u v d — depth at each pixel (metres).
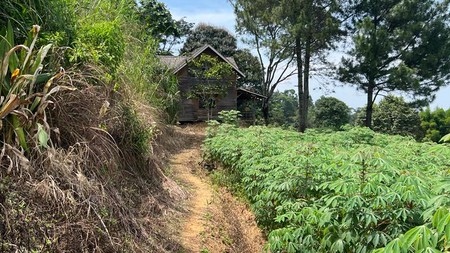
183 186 6.21
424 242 1.73
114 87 4.28
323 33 18.08
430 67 17.84
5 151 2.69
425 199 2.67
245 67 26.73
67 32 3.84
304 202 4.03
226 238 4.46
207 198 5.86
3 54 2.79
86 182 3.10
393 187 2.91
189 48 29.89
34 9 3.52
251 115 23.22
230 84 20.25
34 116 2.92
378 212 2.99
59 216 2.69
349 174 3.19
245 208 6.09
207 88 19.28
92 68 3.86
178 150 9.70
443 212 1.77
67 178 2.97
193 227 4.41
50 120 3.35
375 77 18.45
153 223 3.93
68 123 3.52
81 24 4.29
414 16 18.06
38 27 2.91
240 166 6.50
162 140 8.55
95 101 3.86
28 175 2.72
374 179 2.93
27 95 2.95
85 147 3.48
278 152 6.21
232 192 6.81
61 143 3.43
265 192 4.86
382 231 2.91
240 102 24.09
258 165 5.45
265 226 5.05
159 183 5.14
